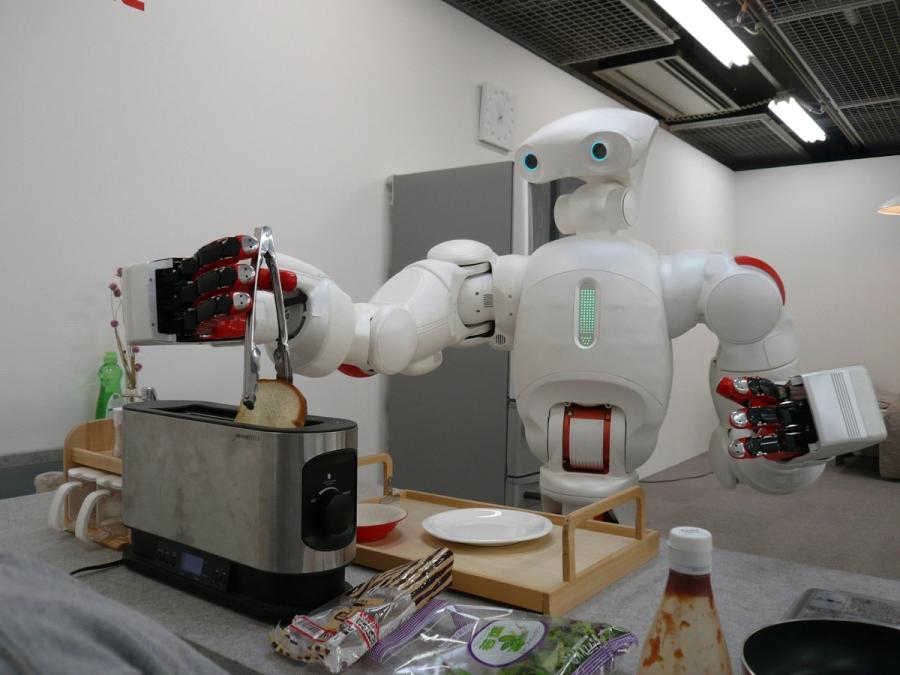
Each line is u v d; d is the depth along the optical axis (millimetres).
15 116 1662
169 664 352
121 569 928
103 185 1832
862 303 5438
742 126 4758
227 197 2133
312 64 2389
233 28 2137
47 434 1737
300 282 927
